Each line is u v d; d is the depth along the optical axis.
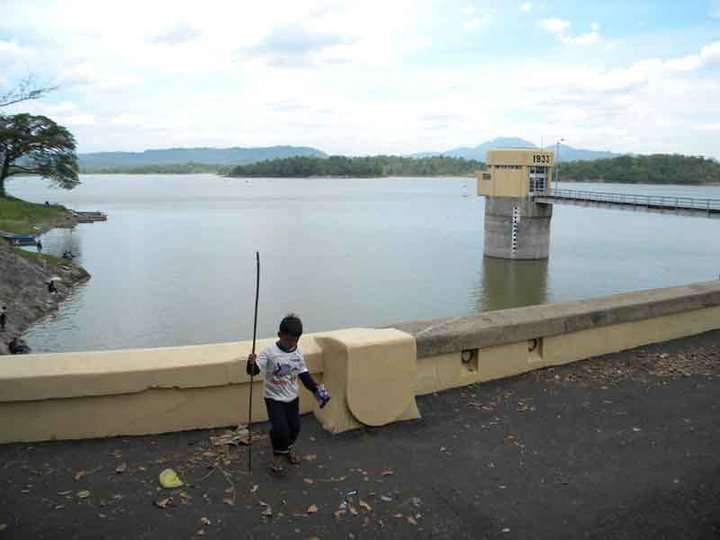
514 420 6.67
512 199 82.62
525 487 5.36
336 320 49.12
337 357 6.29
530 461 5.81
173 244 92.62
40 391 5.67
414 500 5.08
